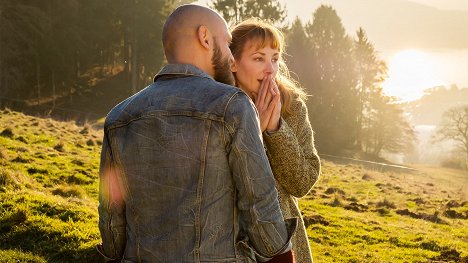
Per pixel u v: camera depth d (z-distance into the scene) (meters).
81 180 15.89
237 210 2.08
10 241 8.72
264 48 2.67
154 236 2.09
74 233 8.88
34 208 10.02
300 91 2.89
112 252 2.31
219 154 2.03
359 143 61.50
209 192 2.02
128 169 2.16
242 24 2.75
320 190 20.94
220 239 2.03
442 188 27.69
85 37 53.78
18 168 15.55
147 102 2.16
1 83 45.84
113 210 2.24
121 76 61.12
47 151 19.33
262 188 2.03
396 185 24.50
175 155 2.04
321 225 14.12
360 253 11.95
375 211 17.81
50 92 52.66
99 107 51.62
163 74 2.21
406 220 16.80
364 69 61.06
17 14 47.06
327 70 60.06
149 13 54.31
